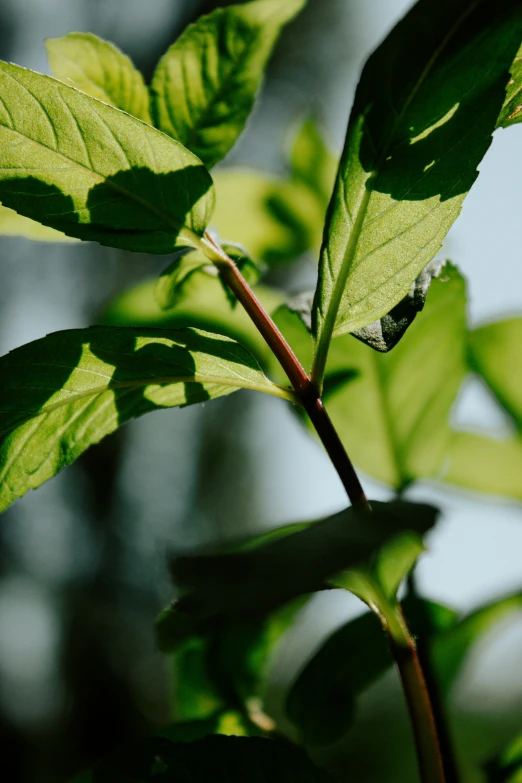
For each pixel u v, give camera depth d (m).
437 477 0.39
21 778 1.41
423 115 0.29
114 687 1.55
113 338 0.30
